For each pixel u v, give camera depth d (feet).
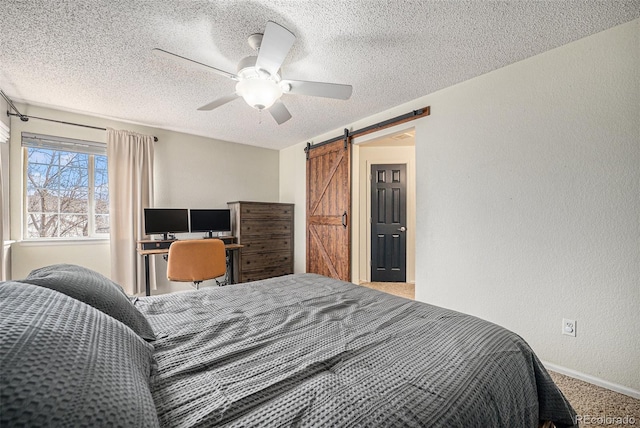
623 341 5.59
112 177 10.62
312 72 7.45
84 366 1.81
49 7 5.02
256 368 2.95
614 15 5.34
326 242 13.07
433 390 2.55
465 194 8.05
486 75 7.60
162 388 2.57
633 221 5.49
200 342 3.53
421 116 9.09
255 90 5.89
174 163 12.58
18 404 1.39
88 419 1.51
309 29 5.73
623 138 5.60
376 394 2.49
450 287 8.39
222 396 2.46
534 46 6.37
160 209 11.33
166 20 5.43
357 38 6.03
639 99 5.43
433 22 5.55
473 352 3.26
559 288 6.38
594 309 5.92
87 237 10.64
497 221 7.39
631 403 5.29
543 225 6.61
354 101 9.46
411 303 5.19
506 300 7.22
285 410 2.28
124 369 2.10
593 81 5.94
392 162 15.26
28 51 6.40
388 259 15.25
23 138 9.39
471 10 5.23
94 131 10.69
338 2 5.01
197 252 9.76
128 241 10.94
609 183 5.75
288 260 14.89
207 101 9.18
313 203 13.76
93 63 6.95
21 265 9.35
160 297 5.44
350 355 3.23
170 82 7.93
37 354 1.69
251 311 4.69
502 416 2.68
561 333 6.34
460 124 8.15
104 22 5.46
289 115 7.83
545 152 6.59
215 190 13.83
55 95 8.75
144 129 11.79
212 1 4.96
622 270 5.61
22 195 9.46
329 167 12.85
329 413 2.24
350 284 6.59
